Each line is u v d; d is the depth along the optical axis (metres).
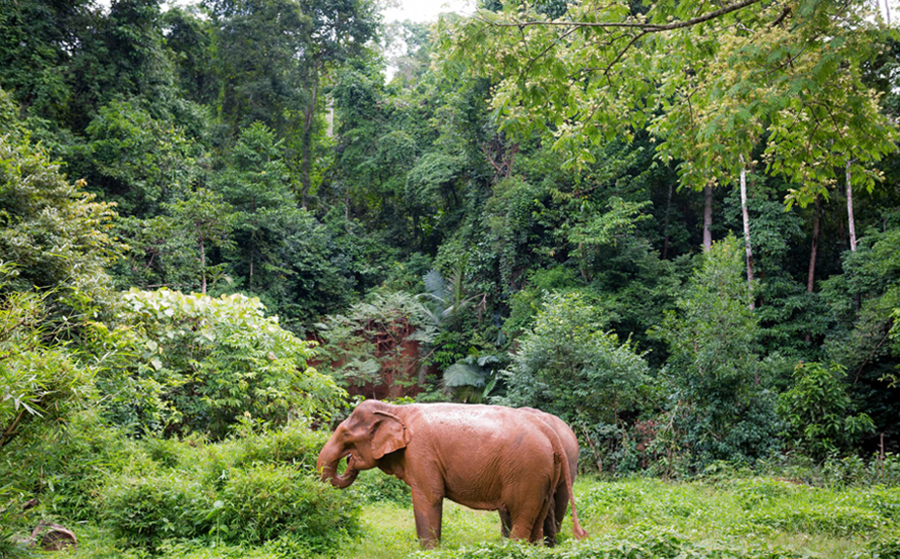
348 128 39.75
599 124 7.35
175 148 26.41
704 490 10.89
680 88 7.21
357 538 6.83
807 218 25.23
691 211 28.50
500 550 5.07
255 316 12.27
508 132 7.11
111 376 8.73
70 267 9.20
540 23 6.02
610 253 23.72
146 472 7.26
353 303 32.44
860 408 16.75
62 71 24.67
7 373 4.91
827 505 7.98
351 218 40.00
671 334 14.52
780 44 5.26
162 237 22.33
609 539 5.12
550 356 15.70
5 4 23.36
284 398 11.09
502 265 26.91
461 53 6.35
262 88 38.94
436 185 31.27
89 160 22.97
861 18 5.05
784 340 21.50
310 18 40.62
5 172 9.68
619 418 15.45
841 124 6.18
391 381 28.77
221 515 6.35
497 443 6.23
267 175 31.36
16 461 5.62
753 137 6.62
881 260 18.50
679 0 6.13
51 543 5.86
